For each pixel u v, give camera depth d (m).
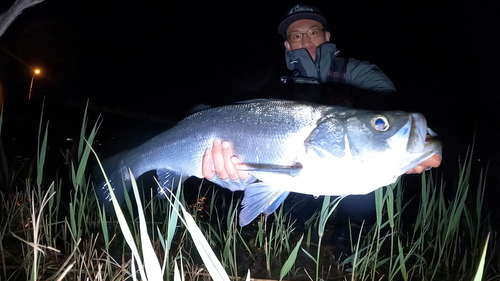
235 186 0.93
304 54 1.30
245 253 0.98
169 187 1.02
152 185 1.79
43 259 0.82
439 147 0.68
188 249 0.96
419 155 0.69
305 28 1.35
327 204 0.73
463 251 1.05
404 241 1.12
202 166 0.91
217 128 0.91
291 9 1.38
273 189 0.81
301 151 0.79
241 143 0.86
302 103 0.82
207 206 1.48
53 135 2.33
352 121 0.74
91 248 0.81
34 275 0.56
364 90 1.23
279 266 0.91
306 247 1.04
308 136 0.78
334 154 0.74
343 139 0.74
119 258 0.89
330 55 1.29
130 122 2.95
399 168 0.71
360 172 0.73
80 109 2.67
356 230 1.21
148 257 0.38
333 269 0.90
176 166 1.00
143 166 1.07
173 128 1.01
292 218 1.35
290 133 0.80
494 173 1.90
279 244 1.01
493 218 1.33
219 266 0.38
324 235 1.17
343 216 1.38
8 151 2.05
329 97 1.20
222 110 0.92
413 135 0.68
